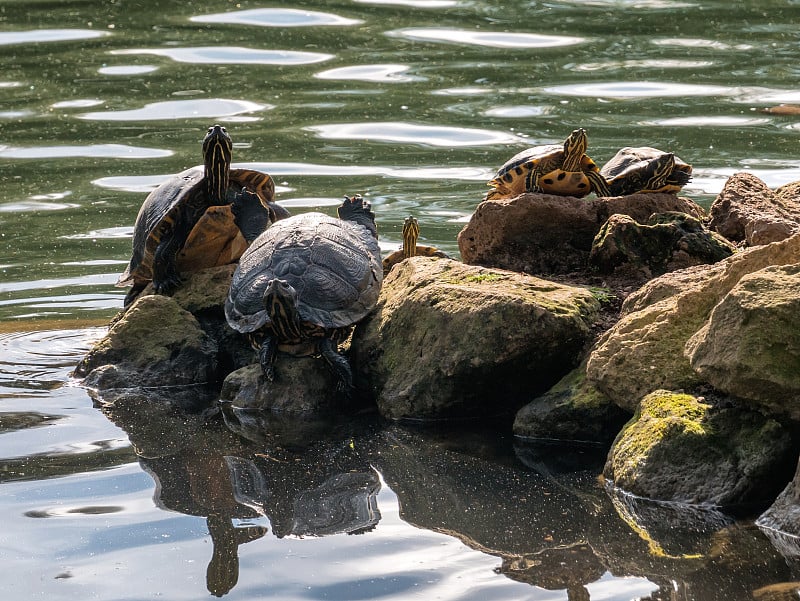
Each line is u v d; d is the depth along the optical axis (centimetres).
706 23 2273
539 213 954
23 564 573
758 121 1636
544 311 779
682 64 1973
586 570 558
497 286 833
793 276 642
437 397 817
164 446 764
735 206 969
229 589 543
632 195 973
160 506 651
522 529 614
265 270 875
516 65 1994
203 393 903
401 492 674
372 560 574
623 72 1933
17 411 845
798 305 616
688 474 652
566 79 1902
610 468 691
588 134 1582
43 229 1320
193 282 1000
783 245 711
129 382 915
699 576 546
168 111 1773
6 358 976
